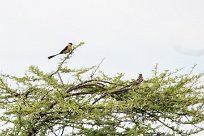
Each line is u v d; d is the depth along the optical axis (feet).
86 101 46.11
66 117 45.88
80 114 43.78
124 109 46.01
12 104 45.39
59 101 44.16
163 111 48.88
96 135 46.65
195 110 49.14
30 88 47.98
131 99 48.98
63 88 47.34
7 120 44.11
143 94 48.57
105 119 46.50
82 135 46.93
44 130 46.34
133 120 48.60
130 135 45.83
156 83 47.91
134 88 48.57
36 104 44.01
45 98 47.55
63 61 48.32
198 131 49.14
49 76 47.73
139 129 46.44
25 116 43.73
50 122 46.09
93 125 46.60
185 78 48.49
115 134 46.75
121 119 47.24
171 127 49.11
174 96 48.29
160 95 47.91
